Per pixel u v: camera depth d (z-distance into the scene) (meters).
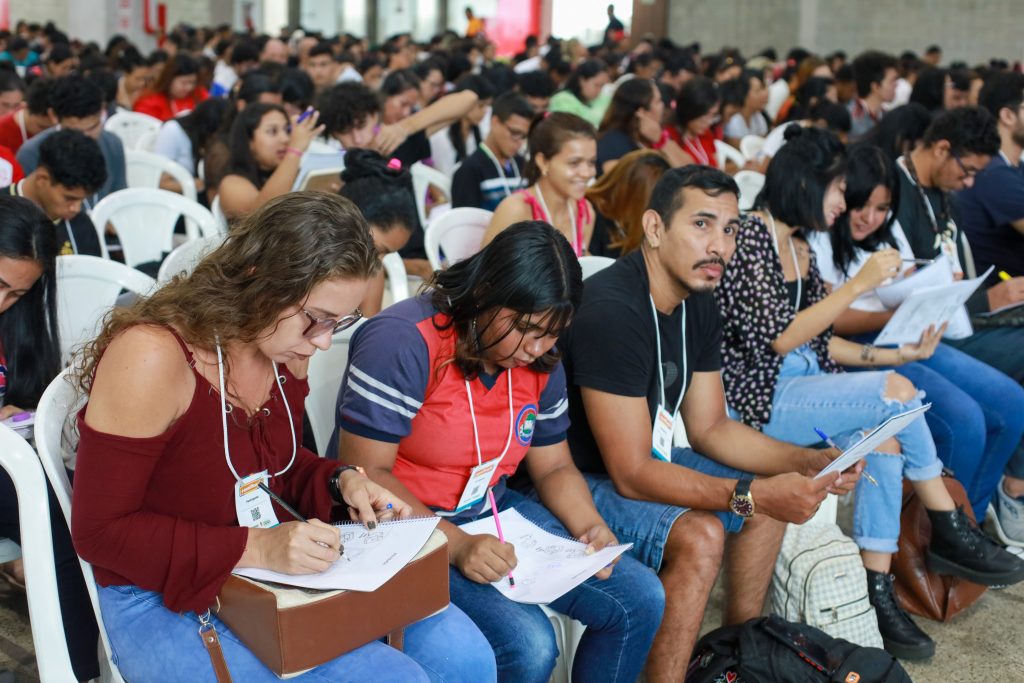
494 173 4.07
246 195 3.57
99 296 2.43
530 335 1.69
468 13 16.28
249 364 1.47
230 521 1.49
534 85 5.42
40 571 1.47
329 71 7.70
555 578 1.71
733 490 1.94
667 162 3.24
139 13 13.33
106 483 1.35
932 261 3.02
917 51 13.20
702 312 2.21
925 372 2.88
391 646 1.47
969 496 2.91
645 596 1.80
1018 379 3.16
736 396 2.50
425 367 1.75
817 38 13.31
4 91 4.12
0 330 1.92
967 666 2.45
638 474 2.02
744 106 6.74
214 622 1.42
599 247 3.37
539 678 1.68
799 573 2.33
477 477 1.83
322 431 2.19
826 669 1.97
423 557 1.42
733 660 2.01
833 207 2.52
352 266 1.35
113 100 6.09
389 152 4.08
